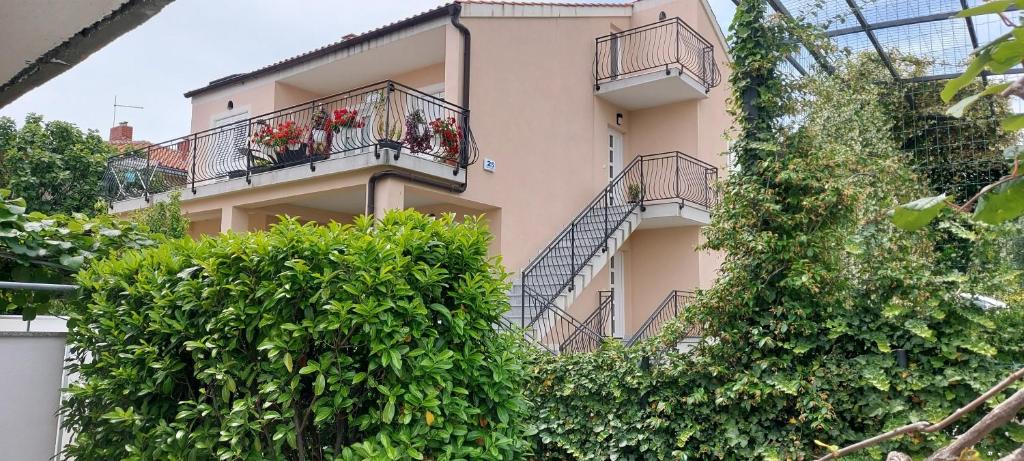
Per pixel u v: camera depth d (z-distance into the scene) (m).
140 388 3.35
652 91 13.02
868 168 6.77
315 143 10.37
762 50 5.23
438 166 9.75
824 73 8.24
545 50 12.07
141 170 13.05
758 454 4.46
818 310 4.62
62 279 4.18
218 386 3.27
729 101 5.53
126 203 12.93
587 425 5.17
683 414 4.88
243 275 3.14
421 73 12.92
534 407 5.27
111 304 3.52
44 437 3.72
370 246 3.09
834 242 4.72
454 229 3.43
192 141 13.11
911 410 4.10
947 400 4.03
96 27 1.98
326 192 10.23
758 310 4.81
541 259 11.04
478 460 3.12
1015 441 3.75
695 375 4.85
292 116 13.66
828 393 4.36
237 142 11.91
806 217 4.76
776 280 4.82
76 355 3.88
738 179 5.18
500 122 11.02
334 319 2.91
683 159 13.06
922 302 4.30
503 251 10.84
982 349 3.93
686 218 12.20
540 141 11.78
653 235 13.61
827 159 4.96
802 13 6.11
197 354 3.18
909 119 8.60
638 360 5.13
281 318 3.05
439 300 3.28
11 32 2.01
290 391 2.99
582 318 12.28
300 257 3.11
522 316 8.94
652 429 4.90
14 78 2.34
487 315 3.43
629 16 14.12
